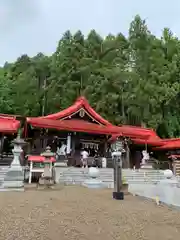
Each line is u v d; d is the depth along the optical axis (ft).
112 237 17.62
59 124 78.38
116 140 80.38
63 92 131.64
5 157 85.40
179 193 37.55
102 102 120.16
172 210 28.81
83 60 137.80
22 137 80.18
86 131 80.33
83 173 61.77
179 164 85.25
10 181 43.32
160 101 115.14
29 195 36.76
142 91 118.01
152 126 116.06
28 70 146.82
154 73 118.73
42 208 27.17
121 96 126.21
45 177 46.57
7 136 87.92
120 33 152.66
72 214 24.58
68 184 55.83
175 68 117.50
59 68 141.79
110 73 125.18
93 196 37.78
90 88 124.77
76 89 131.85
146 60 128.57
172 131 119.03
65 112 84.12
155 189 43.47
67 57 142.61
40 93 143.64
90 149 86.74
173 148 91.71
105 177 61.98
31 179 57.06
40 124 75.31
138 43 134.41
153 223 22.24
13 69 155.22
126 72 125.49
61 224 20.71
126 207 29.73
